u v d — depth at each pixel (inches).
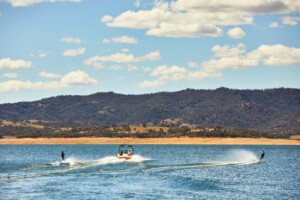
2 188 2470.5
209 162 4466.0
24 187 2506.2
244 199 2240.4
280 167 4018.2
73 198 2214.6
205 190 2468.0
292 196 2346.2
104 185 2593.5
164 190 2442.2
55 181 2728.8
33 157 5846.5
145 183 2674.7
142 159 4571.9
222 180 2913.4
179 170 3444.9
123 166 3661.4
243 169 3700.8
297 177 3176.7
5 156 6181.1
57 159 5265.8
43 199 2187.5
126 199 2193.7
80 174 3068.4
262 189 2568.9
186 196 2279.8
